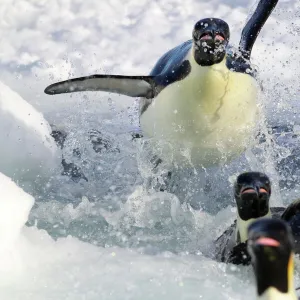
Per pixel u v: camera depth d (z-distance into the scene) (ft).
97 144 110.11
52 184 100.99
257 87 92.79
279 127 111.24
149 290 65.10
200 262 72.43
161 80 94.07
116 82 96.37
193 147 94.48
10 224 71.05
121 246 79.20
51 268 70.23
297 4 166.71
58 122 120.37
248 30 102.32
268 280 43.34
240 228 73.92
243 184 72.33
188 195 96.48
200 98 89.30
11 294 64.49
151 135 96.84
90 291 64.95
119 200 96.07
